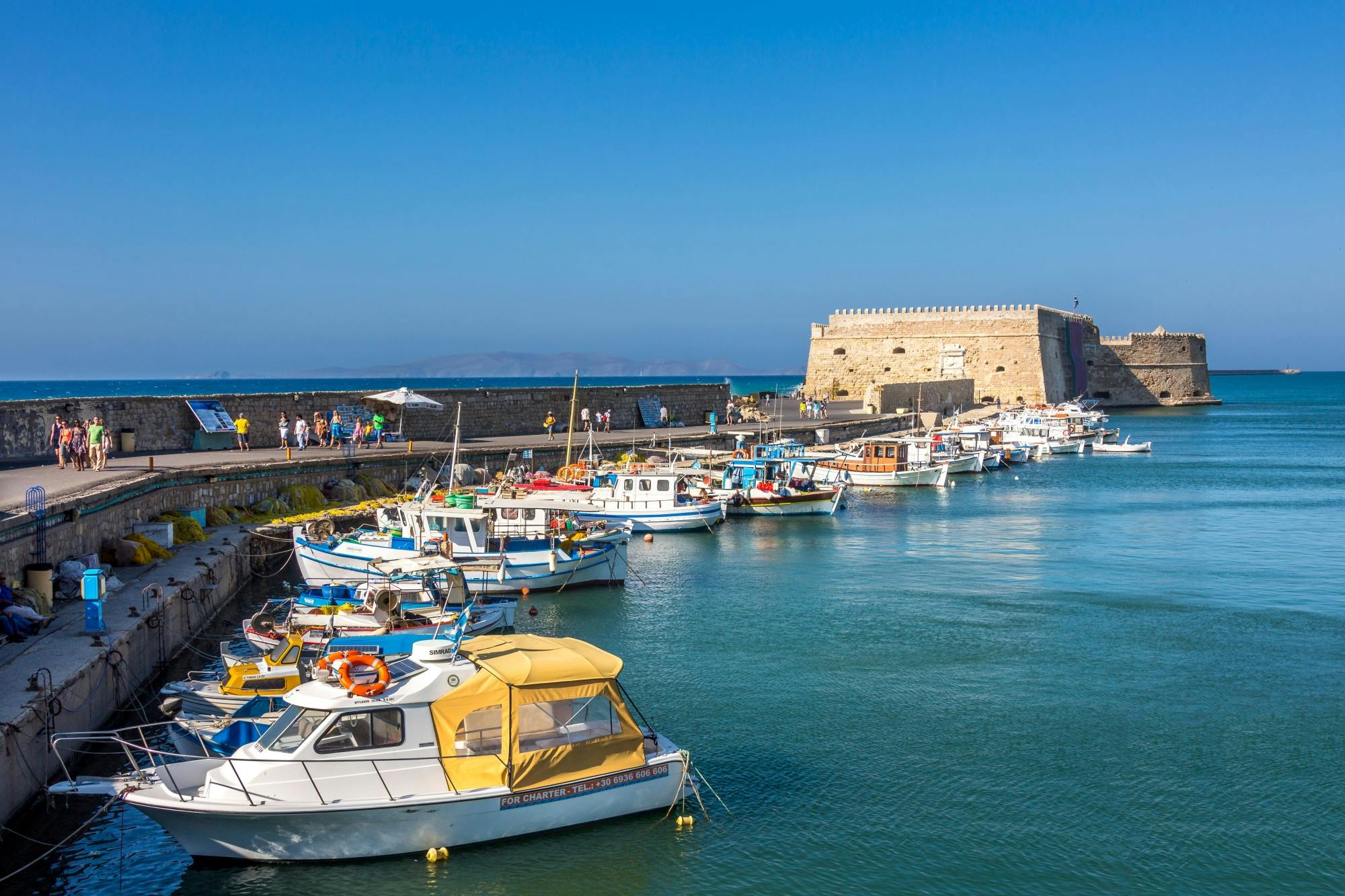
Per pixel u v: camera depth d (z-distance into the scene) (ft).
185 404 162.50
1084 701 82.64
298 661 72.18
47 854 52.49
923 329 428.56
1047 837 60.13
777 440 241.55
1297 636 102.32
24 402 136.36
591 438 180.96
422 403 170.60
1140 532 167.73
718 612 110.42
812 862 57.11
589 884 54.49
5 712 55.36
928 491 226.58
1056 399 435.94
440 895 53.06
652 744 62.64
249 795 52.13
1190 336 571.28
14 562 77.25
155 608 80.48
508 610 95.14
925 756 71.36
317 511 139.74
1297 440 366.63
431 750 55.26
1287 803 64.64
